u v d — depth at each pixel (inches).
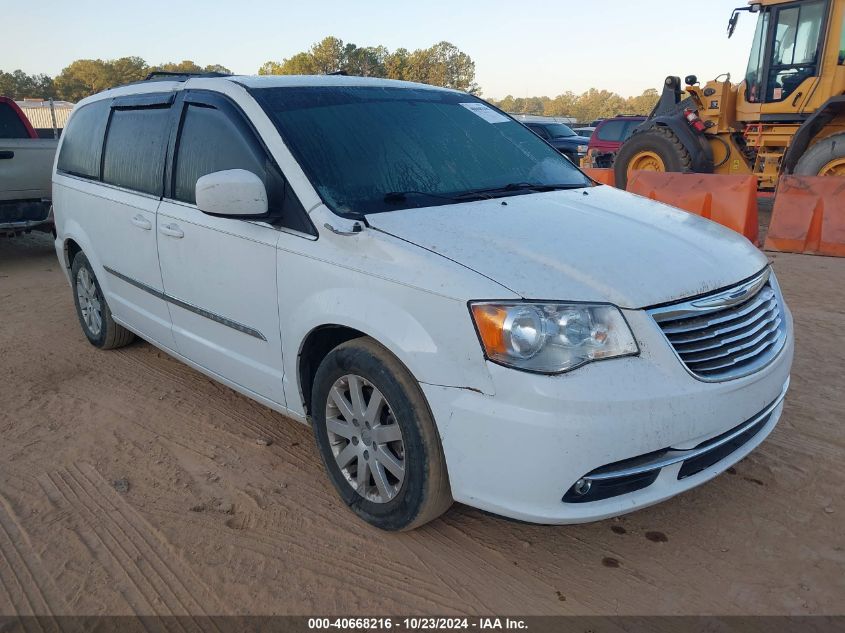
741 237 134.1
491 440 97.7
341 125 137.5
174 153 154.1
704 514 123.3
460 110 161.3
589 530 120.0
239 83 143.5
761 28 446.9
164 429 159.0
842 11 408.2
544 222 119.3
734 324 109.3
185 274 150.6
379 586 107.3
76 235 197.6
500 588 106.6
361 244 113.0
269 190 127.5
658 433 97.0
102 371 194.7
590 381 94.9
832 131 426.9
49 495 132.7
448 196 130.7
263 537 119.3
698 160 479.8
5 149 326.0
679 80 516.1
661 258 109.5
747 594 103.7
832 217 324.5
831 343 204.5
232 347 144.7
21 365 200.7
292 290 123.1
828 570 108.3
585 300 98.3
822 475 134.3
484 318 97.5
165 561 113.4
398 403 107.2
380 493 116.6
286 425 160.6
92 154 192.4
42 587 108.1
